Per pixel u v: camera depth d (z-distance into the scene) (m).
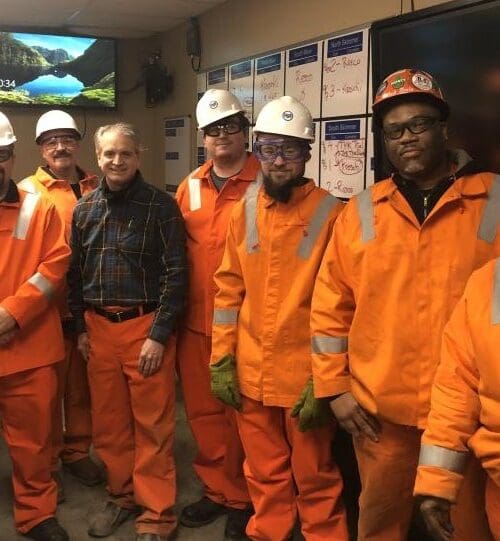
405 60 2.08
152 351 2.26
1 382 2.27
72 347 2.81
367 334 1.67
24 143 4.82
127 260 2.29
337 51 2.85
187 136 4.48
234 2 3.75
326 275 1.81
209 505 2.51
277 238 2.00
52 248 2.29
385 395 1.63
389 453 1.71
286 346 2.00
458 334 1.39
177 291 2.29
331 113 2.92
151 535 2.32
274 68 3.35
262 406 2.09
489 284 1.34
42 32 4.62
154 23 4.43
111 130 2.25
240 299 2.14
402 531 1.81
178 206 2.37
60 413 2.75
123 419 2.44
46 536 2.33
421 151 1.58
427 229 1.60
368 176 2.71
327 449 2.04
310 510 2.08
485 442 1.32
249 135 3.60
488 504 1.39
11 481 2.85
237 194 2.33
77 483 2.86
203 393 2.48
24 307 2.18
